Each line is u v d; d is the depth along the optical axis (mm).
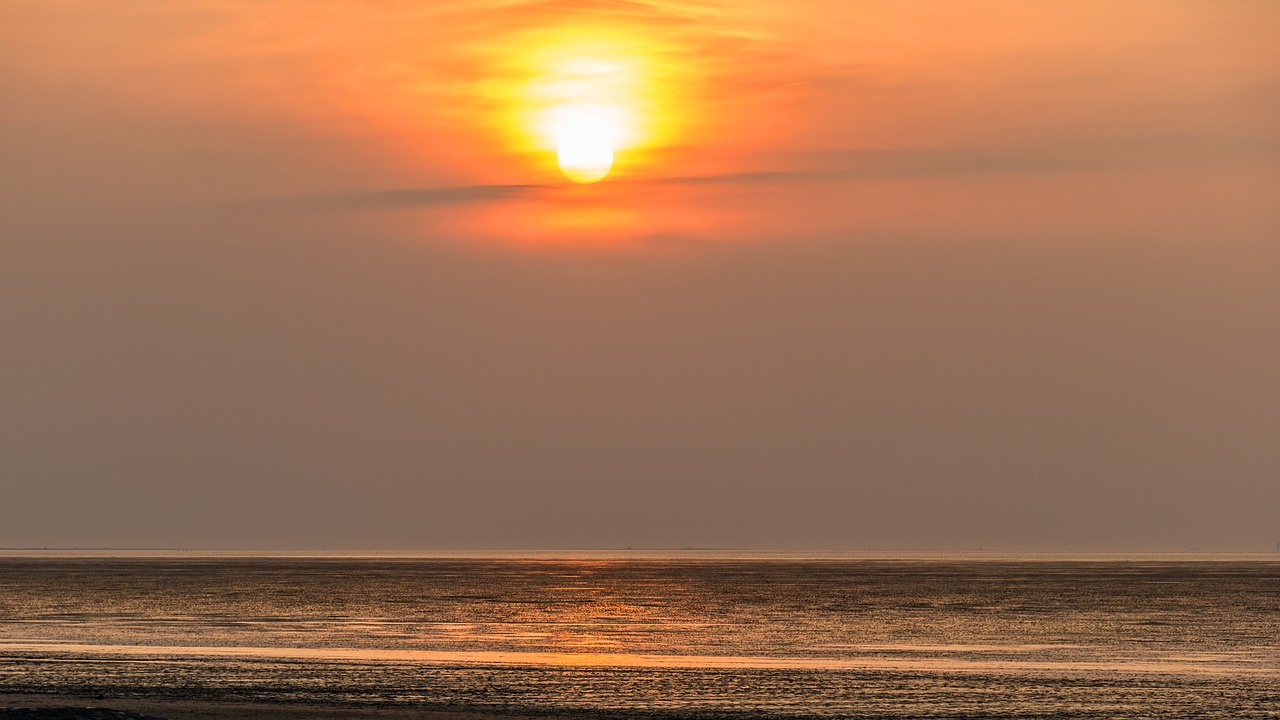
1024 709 142500
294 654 196250
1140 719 136750
